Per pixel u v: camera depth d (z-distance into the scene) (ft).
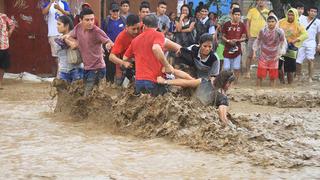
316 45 86.02
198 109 40.52
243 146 35.78
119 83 49.90
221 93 41.52
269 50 75.82
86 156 34.12
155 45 41.42
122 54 47.11
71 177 29.68
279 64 79.36
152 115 40.83
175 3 101.30
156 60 42.73
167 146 36.94
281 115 50.19
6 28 70.69
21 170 30.96
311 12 83.35
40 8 82.02
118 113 42.60
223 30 78.43
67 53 48.42
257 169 31.58
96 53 47.73
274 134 40.29
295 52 79.05
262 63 76.43
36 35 82.23
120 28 69.05
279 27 78.69
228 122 40.55
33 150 35.47
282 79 80.64
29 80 76.13
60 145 37.04
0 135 39.99
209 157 34.12
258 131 39.81
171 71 42.01
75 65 48.62
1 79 70.95
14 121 45.65
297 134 40.65
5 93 63.00
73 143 37.70
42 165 32.01
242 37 78.38
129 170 31.14
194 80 42.04
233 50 78.02
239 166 32.14
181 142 37.65
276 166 32.01
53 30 76.07
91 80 47.73
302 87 75.82
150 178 29.68
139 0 97.25
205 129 37.60
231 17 78.84
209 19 82.38
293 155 33.99
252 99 61.21
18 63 81.66
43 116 48.08
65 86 48.85
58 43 48.57
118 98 44.04
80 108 46.50
